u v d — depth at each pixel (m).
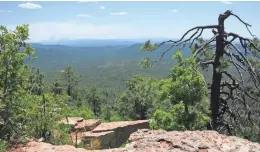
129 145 8.02
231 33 18.80
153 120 15.39
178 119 14.77
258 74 17.91
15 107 10.18
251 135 17.23
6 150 8.41
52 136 12.59
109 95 122.00
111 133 20.56
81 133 18.84
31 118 11.77
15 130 9.65
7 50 9.91
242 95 17.94
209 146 7.75
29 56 10.33
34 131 11.97
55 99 15.27
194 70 15.47
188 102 14.92
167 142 8.01
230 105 19.11
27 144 8.93
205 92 15.34
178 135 8.56
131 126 23.83
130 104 53.16
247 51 19.05
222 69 17.59
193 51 20.23
